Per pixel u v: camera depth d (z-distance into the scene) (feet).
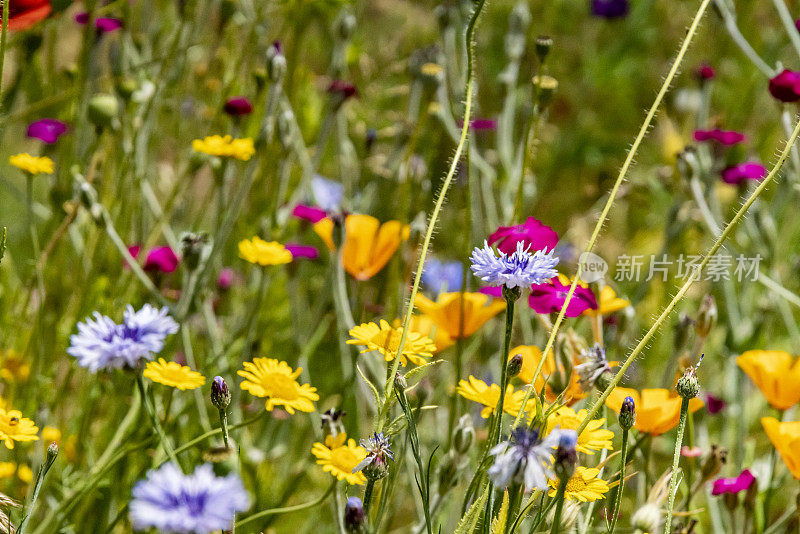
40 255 6.18
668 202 7.82
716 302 6.78
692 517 5.73
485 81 9.77
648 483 5.64
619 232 8.19
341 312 6.12
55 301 6.41
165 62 6.51
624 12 9.27
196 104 7.02
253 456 6.09
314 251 6.35
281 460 6.44
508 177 6.72
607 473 5.74
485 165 6.61
